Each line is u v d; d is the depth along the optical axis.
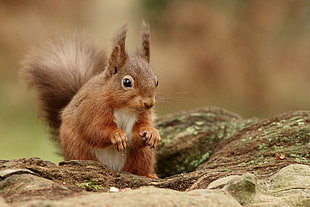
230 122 11.84
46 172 6.69
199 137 11.44
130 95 8.34
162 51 21.75
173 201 5.15
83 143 8.82
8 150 15.92
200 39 22.12
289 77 20.83
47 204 4.64
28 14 21.86
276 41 21.78
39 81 11.53
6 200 5.49
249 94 20.55
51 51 11.80
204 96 20.38
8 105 18.58
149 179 7.27
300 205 5.84
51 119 11.45
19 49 20.84
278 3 22.44
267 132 9.59
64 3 22.41
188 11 22.69
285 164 7.72
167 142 11.52
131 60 8.66
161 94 9.56
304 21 22.05
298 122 9.64
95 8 22.67
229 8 22.75
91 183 6.80
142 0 23.14
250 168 7.74
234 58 21.41
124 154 8.96
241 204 5.74
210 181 6.69
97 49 11.81
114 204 4.96
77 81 11.26
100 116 8.52
